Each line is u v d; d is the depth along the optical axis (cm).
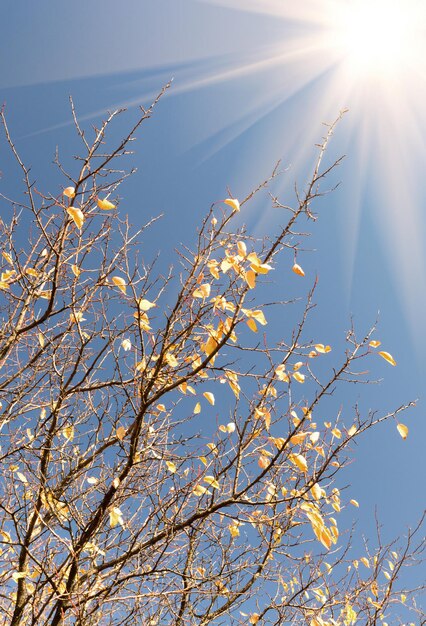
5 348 327
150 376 288
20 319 339
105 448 351
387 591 395
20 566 316
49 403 337
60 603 278
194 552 382
